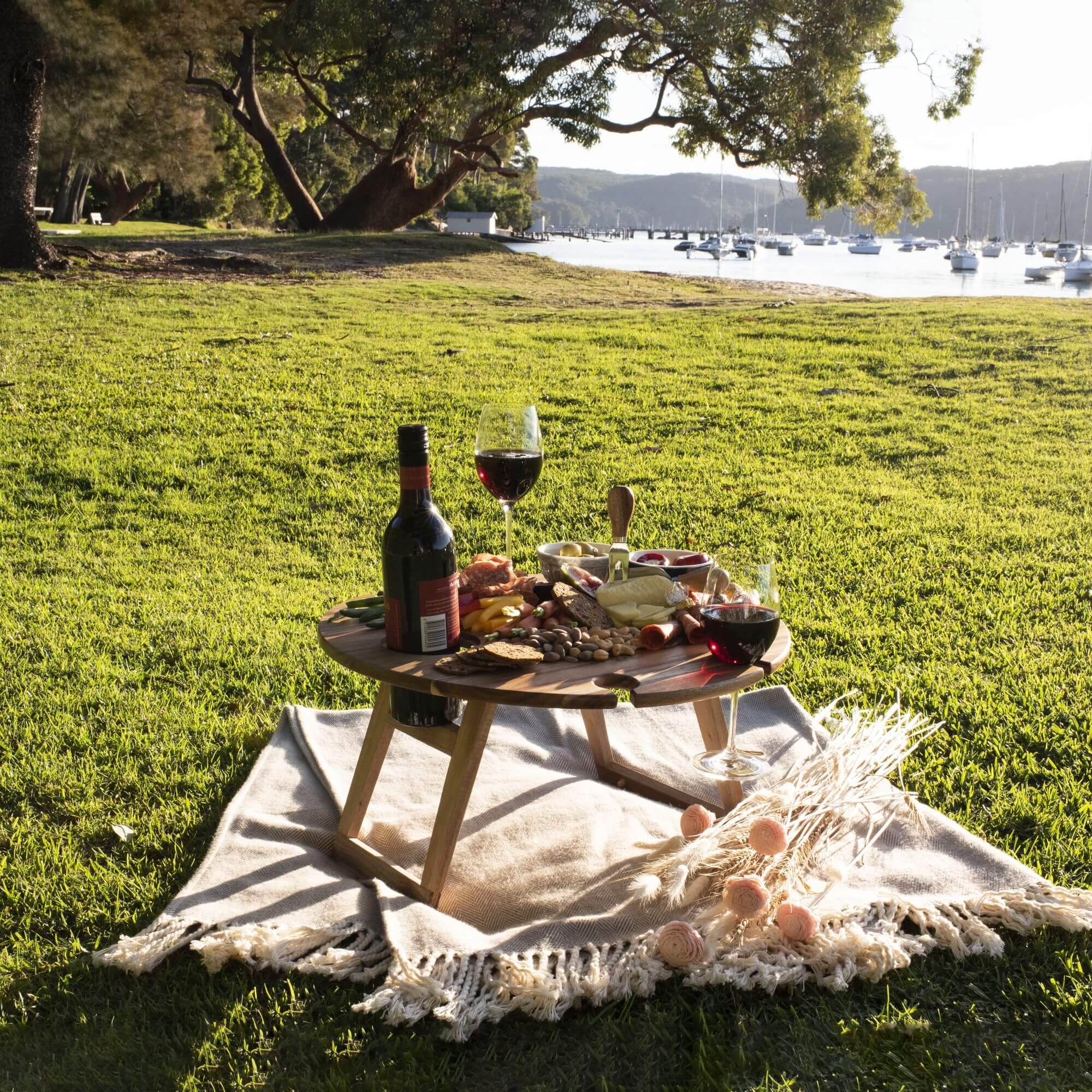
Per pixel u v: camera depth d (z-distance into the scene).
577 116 25.50
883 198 28.16
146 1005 2.24
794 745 3.40
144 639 4.43
